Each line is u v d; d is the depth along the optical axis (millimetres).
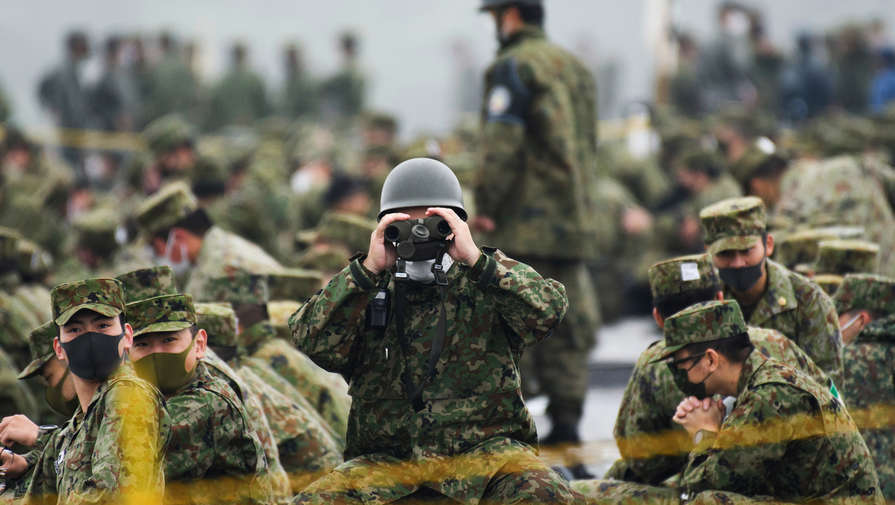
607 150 53500
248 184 44812
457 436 15281
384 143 42188
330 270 28000
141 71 67500
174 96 68062
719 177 42812
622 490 18516
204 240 23266
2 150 44125
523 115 26078
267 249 36844
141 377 15625
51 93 63781
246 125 70812
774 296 19203
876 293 20312
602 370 37031
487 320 15320
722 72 63438
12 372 21453
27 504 15758
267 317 21891
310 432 19094
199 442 15469
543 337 15266
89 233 31625
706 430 17156
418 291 15484
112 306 14625
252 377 19359
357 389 15711
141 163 42219
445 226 15008
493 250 15539
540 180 26266
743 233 19016
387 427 15609
